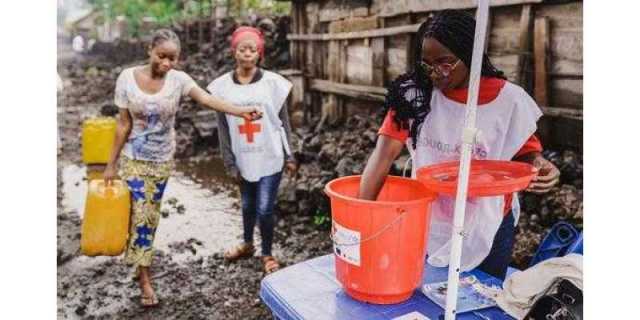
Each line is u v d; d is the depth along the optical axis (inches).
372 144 203.8
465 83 82.9
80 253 169.6
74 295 145.3
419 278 78.6
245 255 162.4
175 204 206.5
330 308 76.0
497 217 88.5
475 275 86.3
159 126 129.4
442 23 79.4
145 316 135.3
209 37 361.4
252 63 143.4
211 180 233.0
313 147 225.9
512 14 165.3
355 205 73.1
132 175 131.6
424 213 75.2
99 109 352.8
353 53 234.2
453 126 85.0
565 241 93.3
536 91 159.8
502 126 84.7
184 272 156.3
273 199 149.8
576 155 151.9
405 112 82.2
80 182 234.1
